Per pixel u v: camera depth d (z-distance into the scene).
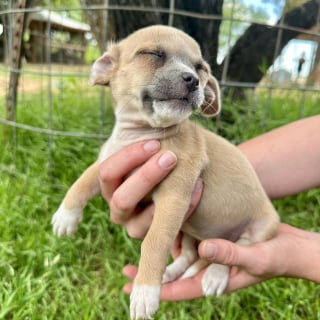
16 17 0.41
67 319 0.25
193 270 0.26
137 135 0.23
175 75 0.21
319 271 0.22
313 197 0.39
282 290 0.28
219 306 0.27
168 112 0.21
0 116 0.49
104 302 0.27
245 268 0.21
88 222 0.34
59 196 0.36
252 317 0.27
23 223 0.32
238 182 0.24
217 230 0.25
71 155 0.41
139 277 0.20
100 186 0.25
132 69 0.23
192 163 0.22
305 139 0.28
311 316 0.26
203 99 0.22
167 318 0.26
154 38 0.23
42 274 0.28
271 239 0.23
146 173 0.21
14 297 0.26
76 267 0.30
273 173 0.27
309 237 0.24
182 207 0.21
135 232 0.24
